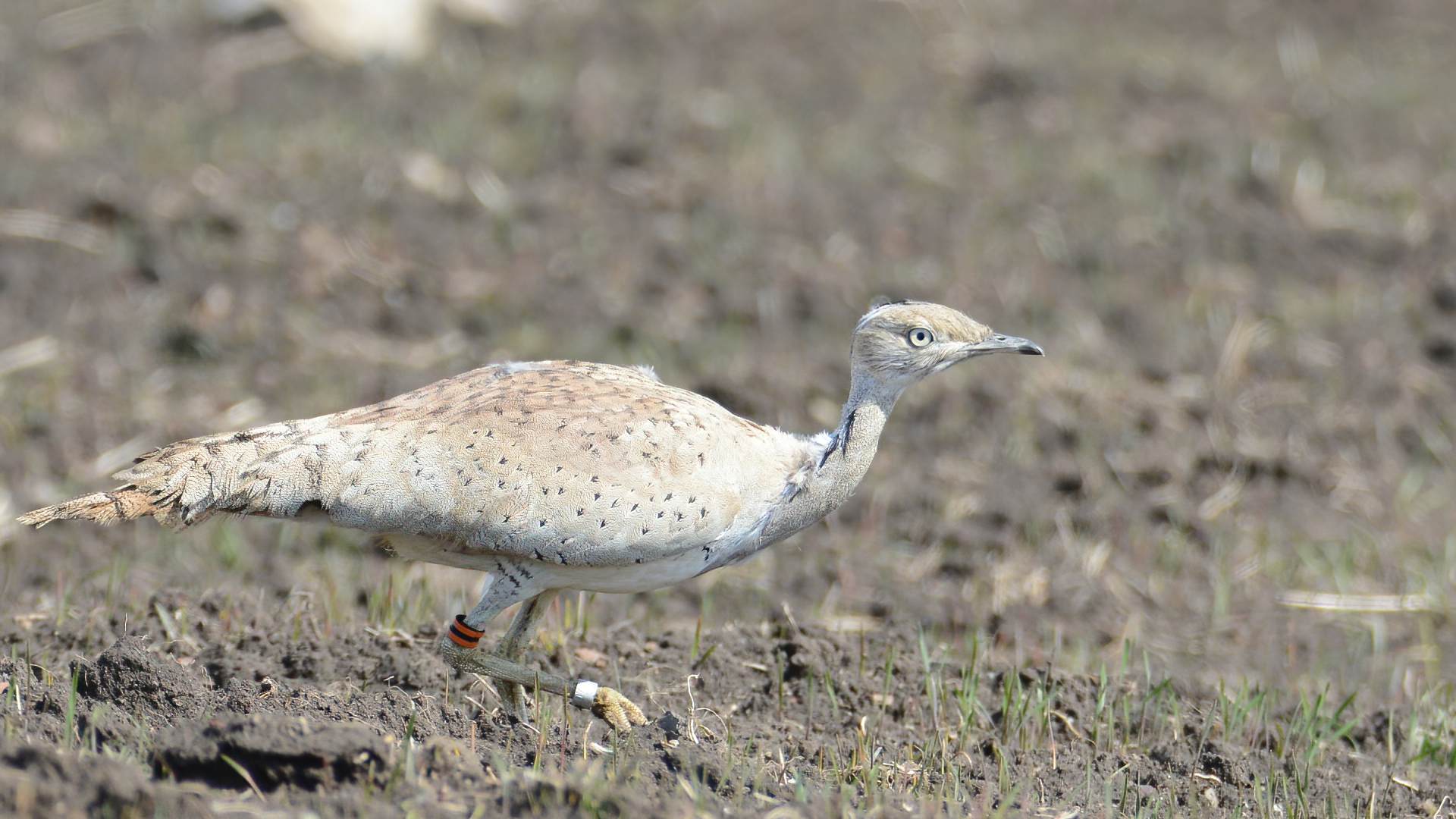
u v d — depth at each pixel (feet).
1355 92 66.33
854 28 71.46
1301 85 66.80
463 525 24.90
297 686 25.66
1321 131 62.08
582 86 63.46
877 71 67.00
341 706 24.84
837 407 44.80
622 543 25.29
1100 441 44.29
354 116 59.41
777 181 57.06
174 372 45.19
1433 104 65.62
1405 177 59.00
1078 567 39.40
